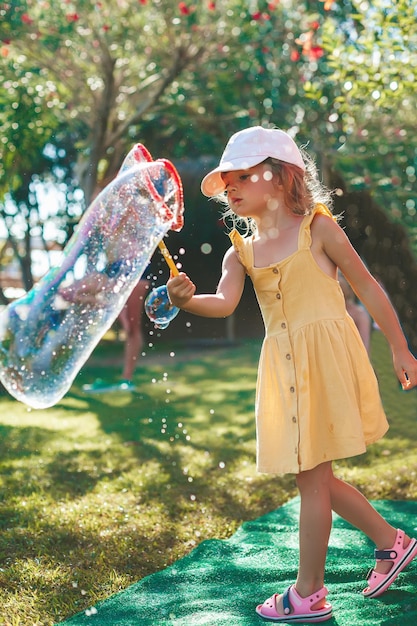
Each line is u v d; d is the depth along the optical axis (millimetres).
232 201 1991
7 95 6473
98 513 2768
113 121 7141
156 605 1967
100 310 1926
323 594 1866
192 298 1920
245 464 3539
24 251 10969
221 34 6492
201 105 7340
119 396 5352
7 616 1938
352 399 1902
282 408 1920
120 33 6379
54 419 4605
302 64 6531
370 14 3939
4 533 2516
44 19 6285
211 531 2621
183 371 6691
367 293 1948
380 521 1995
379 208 6613
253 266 1991
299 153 2010
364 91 3836
